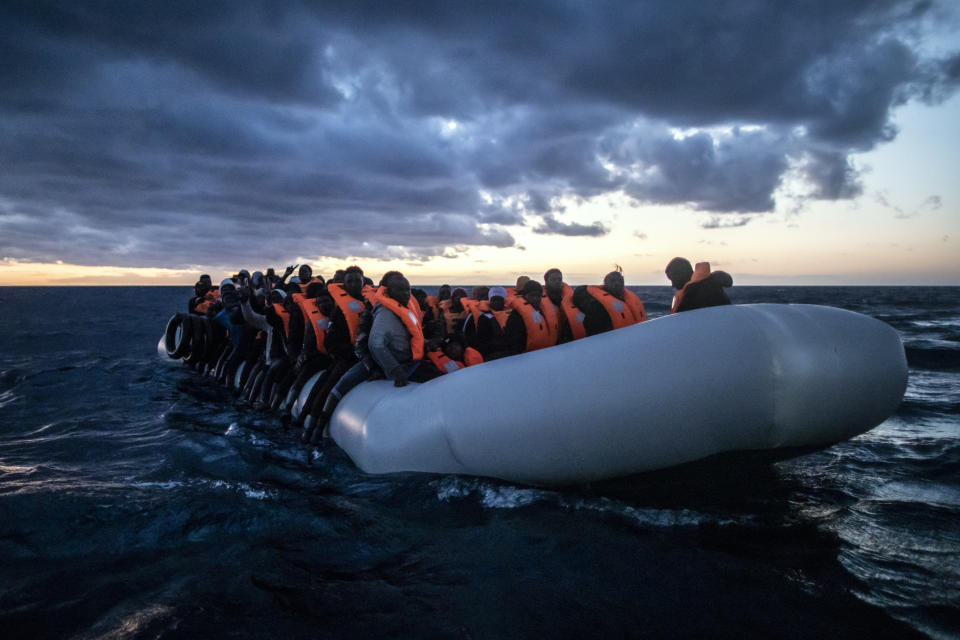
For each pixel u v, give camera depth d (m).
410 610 2.21
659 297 61.09
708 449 3.18
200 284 11.05
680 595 2.30
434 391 3.79
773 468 3.74
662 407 3.08
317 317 5.42
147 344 14.99
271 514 3.21
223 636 2.02
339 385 4.72
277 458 4.45
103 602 2.26
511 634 2.04
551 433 3.25
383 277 4.79
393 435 3.84
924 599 2.26
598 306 4.37
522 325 4.70
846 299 52.97
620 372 3.17
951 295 74.06
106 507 3.22
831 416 3.13
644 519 3.10
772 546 2.76
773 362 3.03
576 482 3.43
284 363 6.17
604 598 2.29
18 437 5.15
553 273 5.04
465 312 6.60
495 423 3.38
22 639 2.00
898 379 3.24
